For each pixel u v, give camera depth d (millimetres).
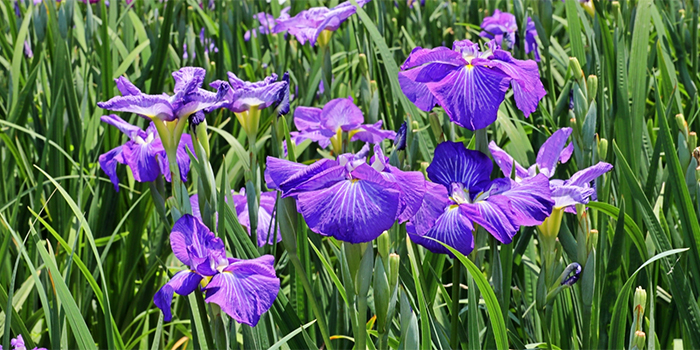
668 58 2393
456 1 4254
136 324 2146
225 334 1647
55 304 1755
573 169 2104
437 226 1634
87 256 2070
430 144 2125
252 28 3629
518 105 1696
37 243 1667
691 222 1853
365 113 2143
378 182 1568
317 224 1556
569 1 2088
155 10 3461
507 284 1726
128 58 2672
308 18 2256
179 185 1698
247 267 1635
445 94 1658
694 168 1858
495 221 1618
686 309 1838
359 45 2270
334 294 1919
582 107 1817
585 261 1695
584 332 1724
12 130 2348
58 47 2369
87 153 2438
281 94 1788
